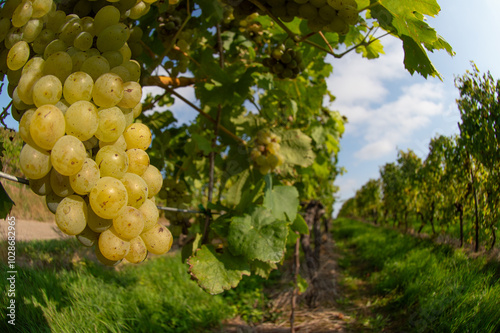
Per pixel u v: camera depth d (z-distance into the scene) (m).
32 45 1.10
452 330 1.98
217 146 2.71
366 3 1.64
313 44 1.80
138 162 1.12
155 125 3.34
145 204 1.13
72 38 1.09
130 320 3.34
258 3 1.68
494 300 1.79
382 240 7.23
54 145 0.88
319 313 4.50
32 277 2.49
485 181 2.01
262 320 4.49
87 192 0.94
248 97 2.75
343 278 5.95
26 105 1.01
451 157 2.46
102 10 1.13
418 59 1.48
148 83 2.18
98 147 1.08
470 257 2.14
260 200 2.25
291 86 3.31
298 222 2.63
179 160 3.15
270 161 2.37
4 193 1.19
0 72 1.17
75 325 2.38
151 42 2.42
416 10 1.32
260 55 3.64
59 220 0.92
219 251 1.85
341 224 21.97
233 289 5.22
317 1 1.45
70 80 0.96
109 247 0.99
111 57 1.13
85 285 3.18
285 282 5.78
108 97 0.99
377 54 2.18
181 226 2.64
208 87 2.44
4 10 1.07
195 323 4.02
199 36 2.44
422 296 2.90
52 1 1.08
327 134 4.60
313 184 6.43
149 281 4.65
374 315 3.99
